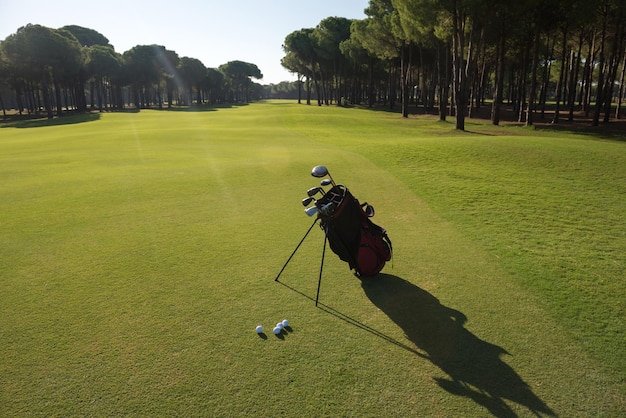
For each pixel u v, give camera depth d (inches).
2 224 307.1
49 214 332.5
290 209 342.0
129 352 152.4
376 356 150.4
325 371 142.0
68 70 2566.4
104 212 337.1
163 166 553.0
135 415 122.7
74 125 1601.9
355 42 2380.7
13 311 182.2
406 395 130.6
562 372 141.7
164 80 3900.1
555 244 263.3
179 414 122.9
